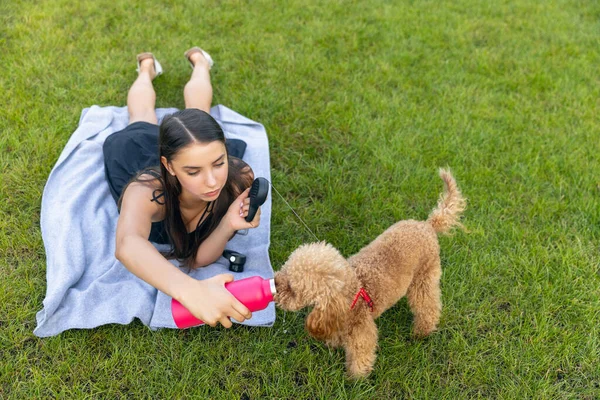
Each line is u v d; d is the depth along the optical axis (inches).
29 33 195.9
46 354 105.3
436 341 115.0
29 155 147.8
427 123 177.3
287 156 161.0
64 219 123.8
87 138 148.3
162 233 119.7
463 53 217.2
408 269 102.0
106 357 106.9
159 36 205.0
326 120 175.0
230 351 109.3
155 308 111.4
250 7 232.4
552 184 156.0
